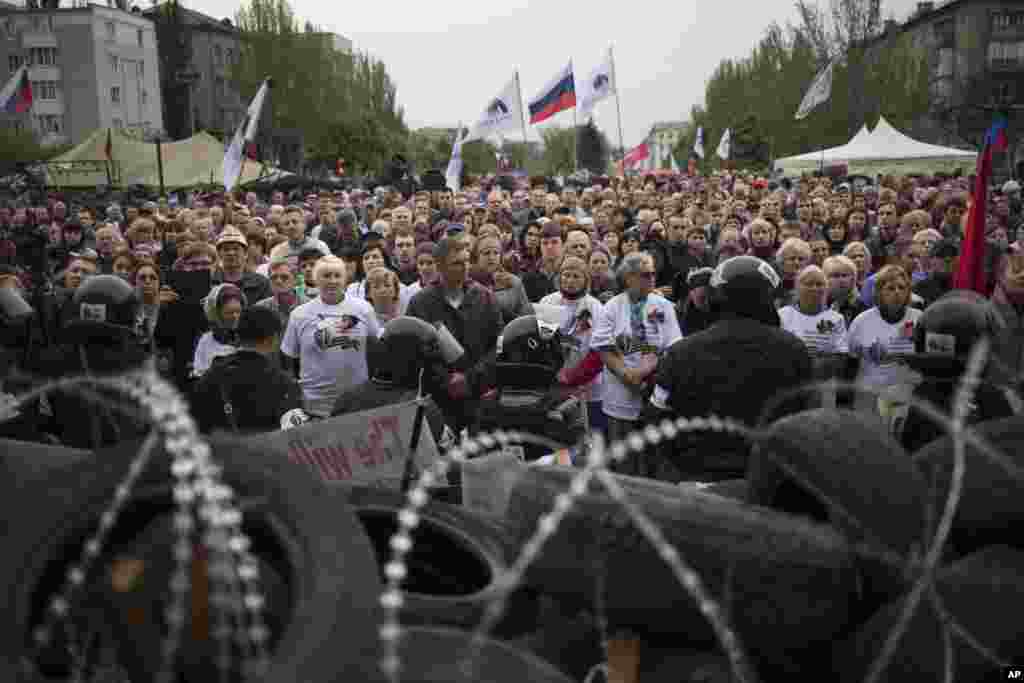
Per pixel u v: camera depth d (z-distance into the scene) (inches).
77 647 91.7
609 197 759.7
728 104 3540.8
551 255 396.8
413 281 421.7
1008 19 3284.9
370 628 82.0
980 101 2256.4
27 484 99.7
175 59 3378.4
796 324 275.6
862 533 108.4
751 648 105.0
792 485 122.0
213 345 275.7
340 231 510.9
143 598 87.6
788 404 178.2
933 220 577.0
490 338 285.9
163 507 91.3
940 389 162.1
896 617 104.0
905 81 2220.7
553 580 111.5
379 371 201.6
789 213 729.6
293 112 2920.8
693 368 179.8
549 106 896.3
